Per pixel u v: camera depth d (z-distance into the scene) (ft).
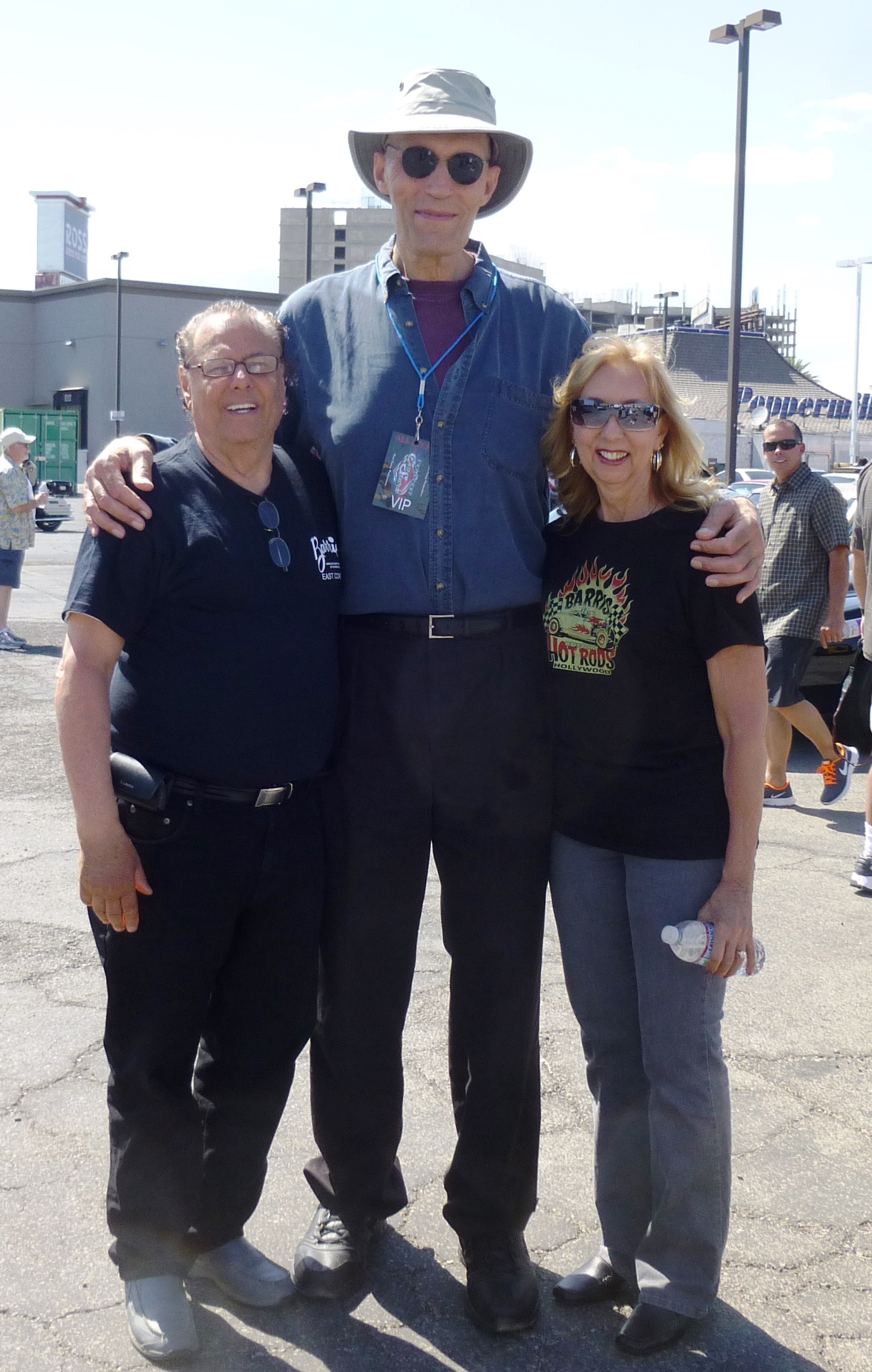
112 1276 7.59
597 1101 7.68
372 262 7.94
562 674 7.42
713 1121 7.02
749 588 6.81
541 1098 9.82
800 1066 10.40
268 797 7.11
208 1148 7.60
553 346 7.92
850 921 14.05
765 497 19.12
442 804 7.48
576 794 7.43
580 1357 7.00
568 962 7.64
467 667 7.38
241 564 6.91
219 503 6.98
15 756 20.45
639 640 6.98
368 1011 7.68
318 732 7.25
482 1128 7.59
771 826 18.34
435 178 7.39
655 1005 7.09
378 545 7.46
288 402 7.95
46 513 72.95
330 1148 7.81
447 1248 8.05
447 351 7.55
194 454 7.11
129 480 6.84
